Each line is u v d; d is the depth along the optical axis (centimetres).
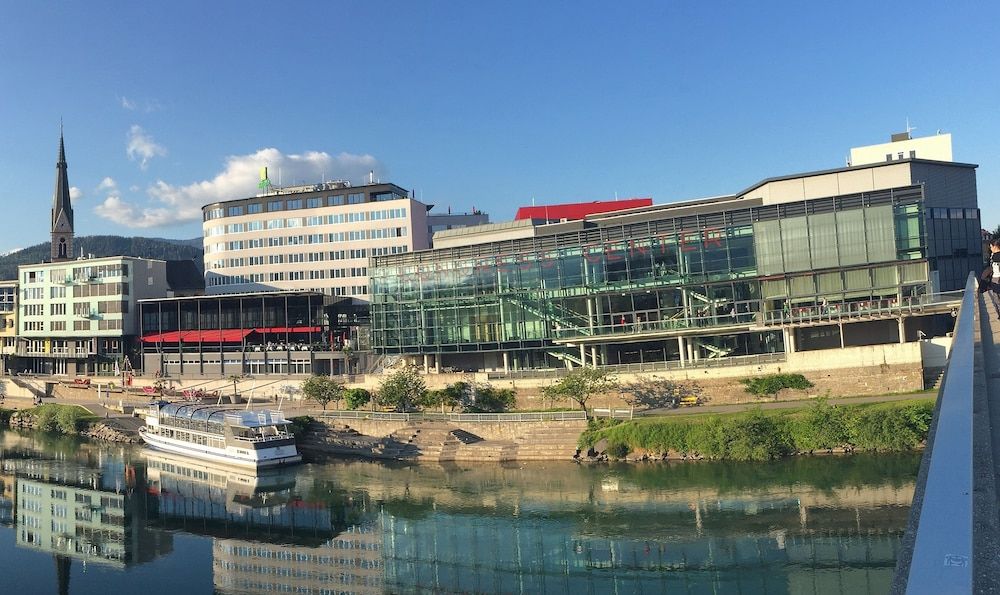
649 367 8169
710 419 6869
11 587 4981
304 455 8506
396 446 8088
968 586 495
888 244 7931
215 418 8525
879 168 9350
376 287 10431
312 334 12531
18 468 8481
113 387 11988
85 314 13738
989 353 2008
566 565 4734
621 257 8981
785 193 9519
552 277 9338
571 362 9531
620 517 5441
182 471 8206
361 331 12350
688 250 8675
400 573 4912
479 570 4803
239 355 12306
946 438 817
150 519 6488
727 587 4197
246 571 5138
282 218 14600
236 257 14762
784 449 6525
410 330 10162
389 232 14112
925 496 695
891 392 7225
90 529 6247
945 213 9712
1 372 14638
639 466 6725
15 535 6122
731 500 5525
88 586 4972
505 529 5484
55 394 12444
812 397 7481
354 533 5756
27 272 14575
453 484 6788
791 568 4334
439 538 5466
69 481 7869
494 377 9012
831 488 5538
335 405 10112
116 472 8238
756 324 8356
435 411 9019
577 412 7719
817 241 8181
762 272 8369
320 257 14375
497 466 7325
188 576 5116
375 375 9969
